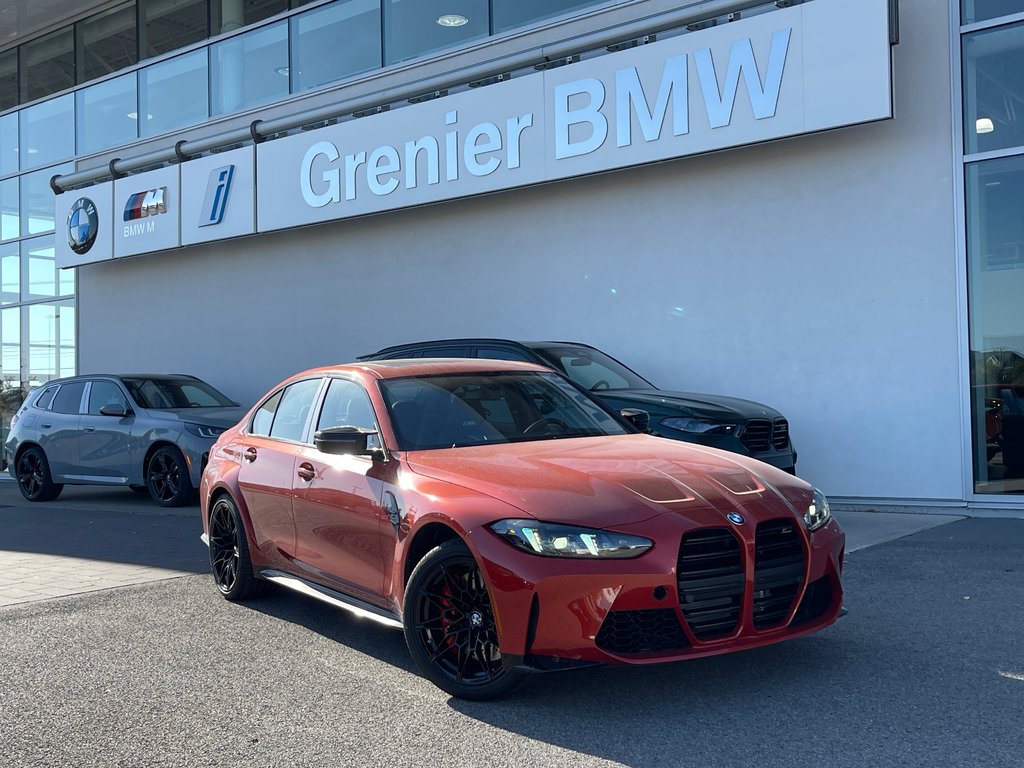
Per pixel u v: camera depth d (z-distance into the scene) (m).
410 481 4.60
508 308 12.35
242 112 15.45
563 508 3.97
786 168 10.22
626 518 3.92
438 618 4.30
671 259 10.99
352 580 5.05
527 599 3.84
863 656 4.63
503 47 12.33
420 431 5.06
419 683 4.52
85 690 4.54
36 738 3.92
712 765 3.42
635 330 11.28
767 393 10.37
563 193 11.83
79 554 8.41
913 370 9.54
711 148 10.17
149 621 5.86
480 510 4.10
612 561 3.82
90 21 18.34
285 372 14.82
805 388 10.13
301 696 4.36
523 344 9.86
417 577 4.30
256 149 14.48
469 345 10.16
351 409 5.46
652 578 3.80
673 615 3.86
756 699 4.07
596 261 11.56
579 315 11.72
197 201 15.28
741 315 10.52
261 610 6.11
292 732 3.91
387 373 5.51
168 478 11.69
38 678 4.75
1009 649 4.68
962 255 9.28
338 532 5.12
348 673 4.71
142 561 7.95
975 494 9.25
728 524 3.97
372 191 13.08
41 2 17.69
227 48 16.02
